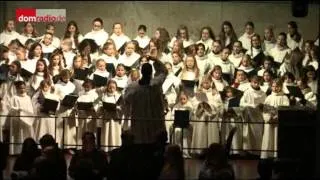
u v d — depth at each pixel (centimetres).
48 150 1552
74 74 2327
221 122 2211
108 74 2325
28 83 2320
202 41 2345
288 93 2311
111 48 2342
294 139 1841
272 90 2319
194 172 1941
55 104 2255
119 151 1669
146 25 2356
